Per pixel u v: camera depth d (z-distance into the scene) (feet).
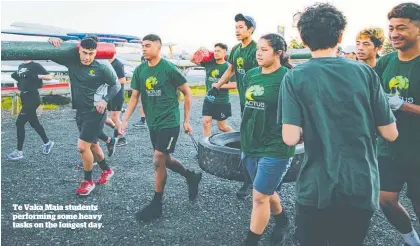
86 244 8.59
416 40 6.84
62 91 33.45
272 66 7.54
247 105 7.72
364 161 4.87
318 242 5.31
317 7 5.06
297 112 4.95
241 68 12.42
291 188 12.63
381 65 7.69
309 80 4.88
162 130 9.72
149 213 9.93
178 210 10.57
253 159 7.86
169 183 12.88
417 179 7.31
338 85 4.80
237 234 9.18
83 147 11.18
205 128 15.92
